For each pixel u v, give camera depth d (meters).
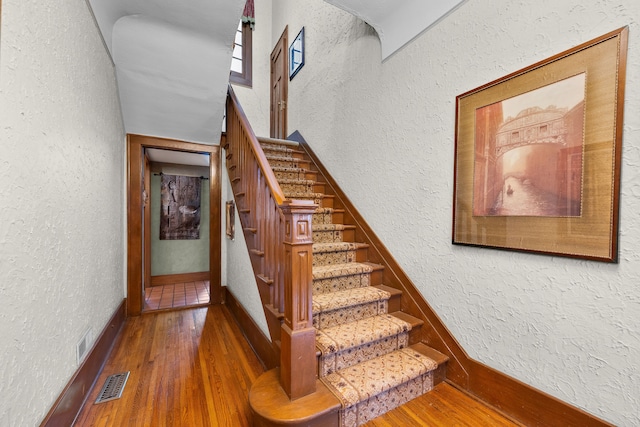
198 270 4.72
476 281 1.59
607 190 1.11
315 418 1.27
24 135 1.02
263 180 1.98
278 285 1.73
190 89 2.61
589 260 1.16
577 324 1.20
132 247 2.97
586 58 1.16
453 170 1.71
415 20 1.94
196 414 1.51
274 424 1.25
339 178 2.92
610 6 1.10
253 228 2.26
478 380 1.57
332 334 1.68
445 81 1.76
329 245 2.33
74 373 1.46
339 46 2.91
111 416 1.48
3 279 0.90
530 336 1.36
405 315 2.00
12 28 0.95
